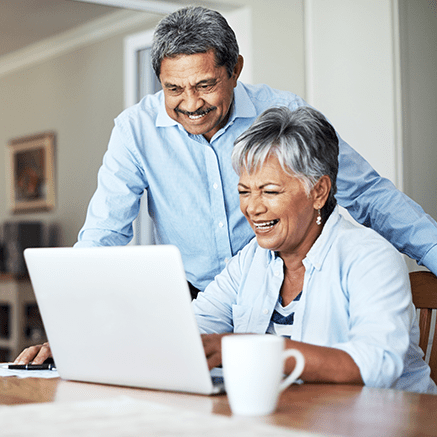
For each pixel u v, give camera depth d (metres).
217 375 1.15
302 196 1.33
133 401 0.91
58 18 5.12
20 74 6.06
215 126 1.80
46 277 1.14
